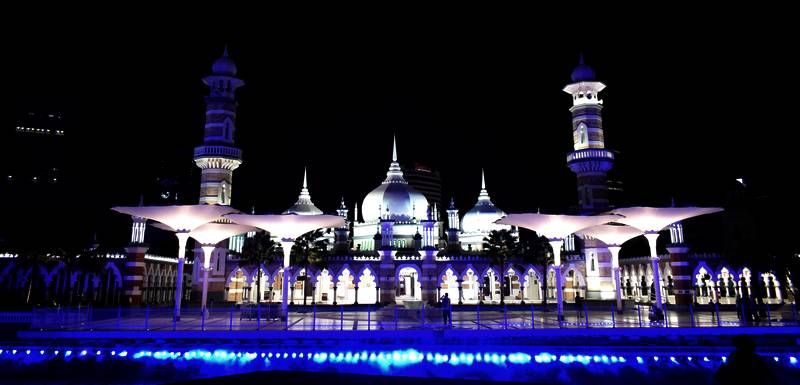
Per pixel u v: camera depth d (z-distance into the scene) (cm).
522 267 7744
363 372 3209
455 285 8544
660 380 3066
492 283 8350
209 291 6750
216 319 4366
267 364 3369
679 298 6303
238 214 4381
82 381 3089
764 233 4888
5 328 3928
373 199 9606
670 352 3353
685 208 4431
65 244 6500
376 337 3550
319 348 3466
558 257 4362
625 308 5534
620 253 9500
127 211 4259
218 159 6450
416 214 9531
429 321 4312
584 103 6475
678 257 6397
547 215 4250
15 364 3453
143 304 6619
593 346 3441
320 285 8438
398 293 8962
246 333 3566
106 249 7238
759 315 4353
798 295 4966
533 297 8656
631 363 3328
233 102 6688
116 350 3497
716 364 3300
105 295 7088
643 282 7675
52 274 6956
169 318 4603
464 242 9656
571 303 6475
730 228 5116
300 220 4431
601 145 6384
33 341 3553
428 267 7394
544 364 3350
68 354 3478
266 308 4453
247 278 7475
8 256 6744
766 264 4872
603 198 6159
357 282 7550
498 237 7538
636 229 5038
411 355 3462
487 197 10019
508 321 4341
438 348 3456
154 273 7331
